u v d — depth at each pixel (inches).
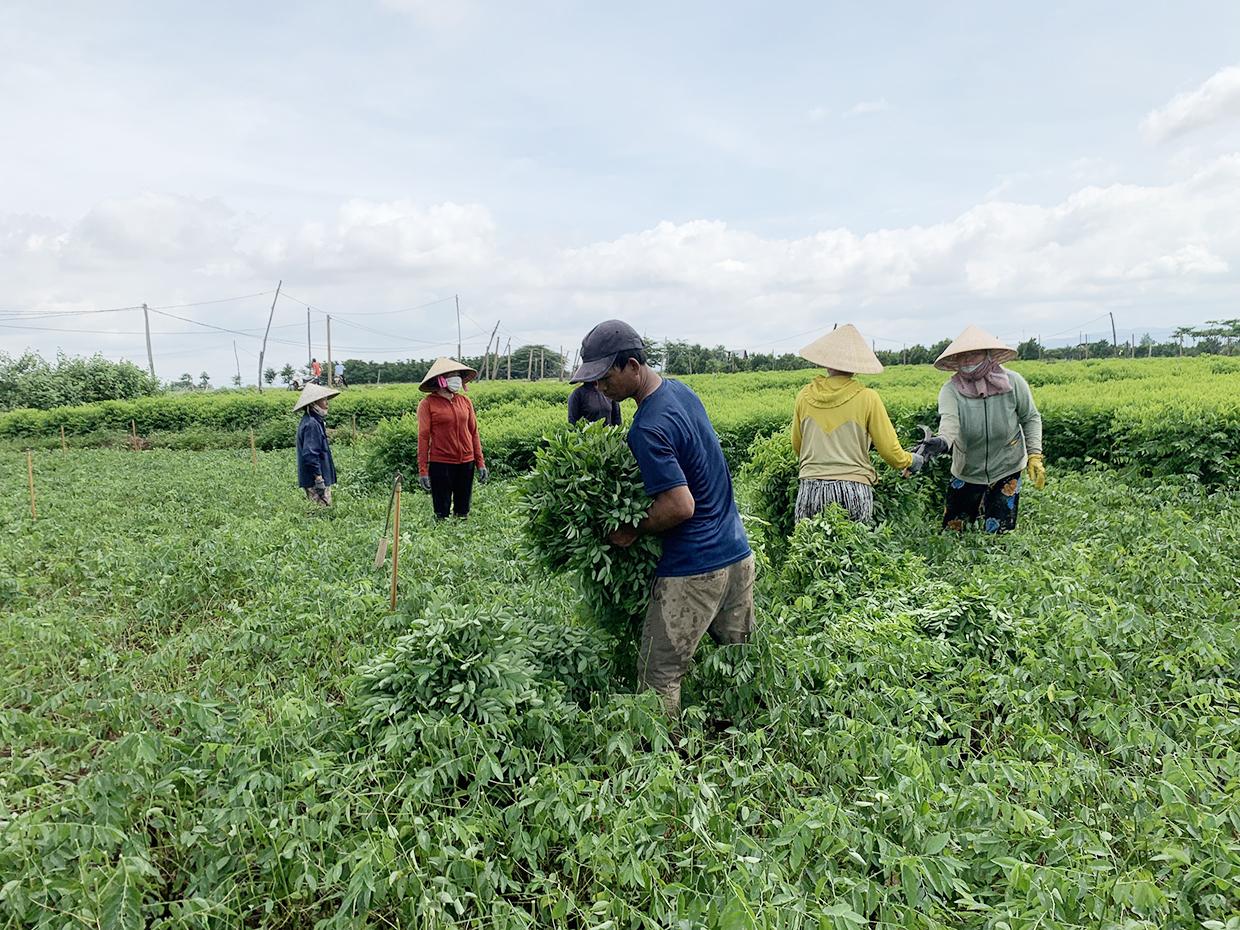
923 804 115.9
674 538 151.2
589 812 115.0
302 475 423.5
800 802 123.2
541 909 109.5
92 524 387.9
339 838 117.9
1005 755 139.1
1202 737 138.5
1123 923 94.1
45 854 106.7
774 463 282.4
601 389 145.1
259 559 272.2
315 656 197.8
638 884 106.7
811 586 211.2
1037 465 283.3
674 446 144.5
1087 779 127.6
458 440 380.5
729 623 163.0
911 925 96.8
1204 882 100.5
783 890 96.9
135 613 237.8
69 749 140.9
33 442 1136.2
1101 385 727.7
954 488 297.3
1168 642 174.2
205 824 117.2
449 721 133.0
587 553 154.3
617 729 142.9
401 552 275.7
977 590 195.9
